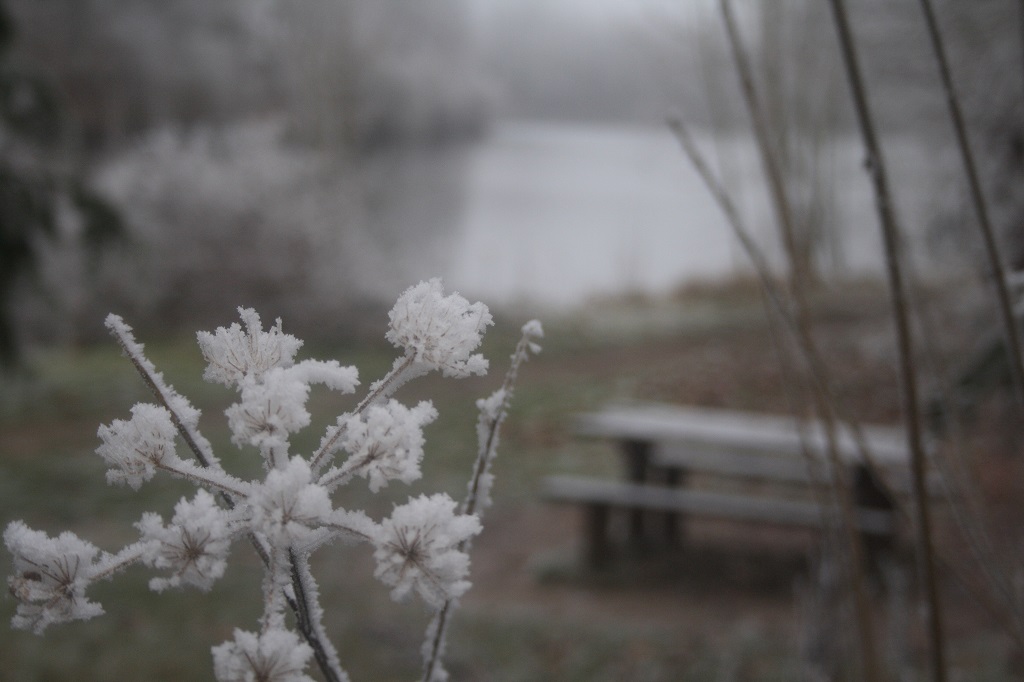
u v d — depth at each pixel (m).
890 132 9.56
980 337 5.93
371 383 0.55
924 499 0.86
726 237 20.31
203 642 4.86
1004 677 3.88
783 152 1.24
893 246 0.87
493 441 0.65
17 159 8.27
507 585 6.00
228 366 0.54
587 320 15.90
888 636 4.16
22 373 9.54
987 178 8.27
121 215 8.92
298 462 0.48
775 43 9.82
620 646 4.85
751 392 11.59
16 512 7.30
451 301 0.56
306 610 0.53
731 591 5.77
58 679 4.38
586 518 6.29
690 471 6.55
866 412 9.92
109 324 0.56
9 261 8.12
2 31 8.25
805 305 1.04
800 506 6.02
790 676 4.34
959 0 7.73
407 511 0.49
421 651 0.63
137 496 7.59
